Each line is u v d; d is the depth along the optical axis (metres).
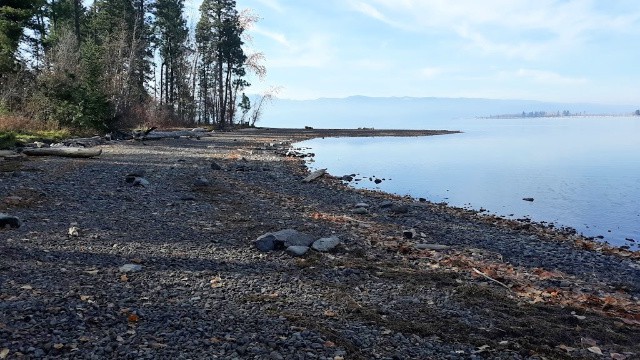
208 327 5.06
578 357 5.35
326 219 12.09
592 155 42.56
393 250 9.47
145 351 4.36
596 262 10.33
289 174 22.00
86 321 4.88
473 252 10.09
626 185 24.75
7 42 30.67
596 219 16.92
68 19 49.53
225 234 9.54
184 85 61.56
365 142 53.94
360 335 5.33
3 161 16.64
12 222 8.48
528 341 5.59
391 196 18.73
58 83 29.86
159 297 5.83
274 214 12.11
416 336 5.47
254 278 6.99
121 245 8.04
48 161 17.70
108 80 39.38
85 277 6.30
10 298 5.26
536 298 7.20
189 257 7.73
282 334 5.08
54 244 7.71
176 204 12.02
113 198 11.99
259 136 49.66
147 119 46.19
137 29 51.44
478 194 21.78
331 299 6.39
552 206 19.22
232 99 68.69
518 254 10.36
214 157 25.09
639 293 8.34
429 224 13.02
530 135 82.12
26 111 27.52
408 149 46.12
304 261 8.02
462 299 6.82
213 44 61.97
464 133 83.81
